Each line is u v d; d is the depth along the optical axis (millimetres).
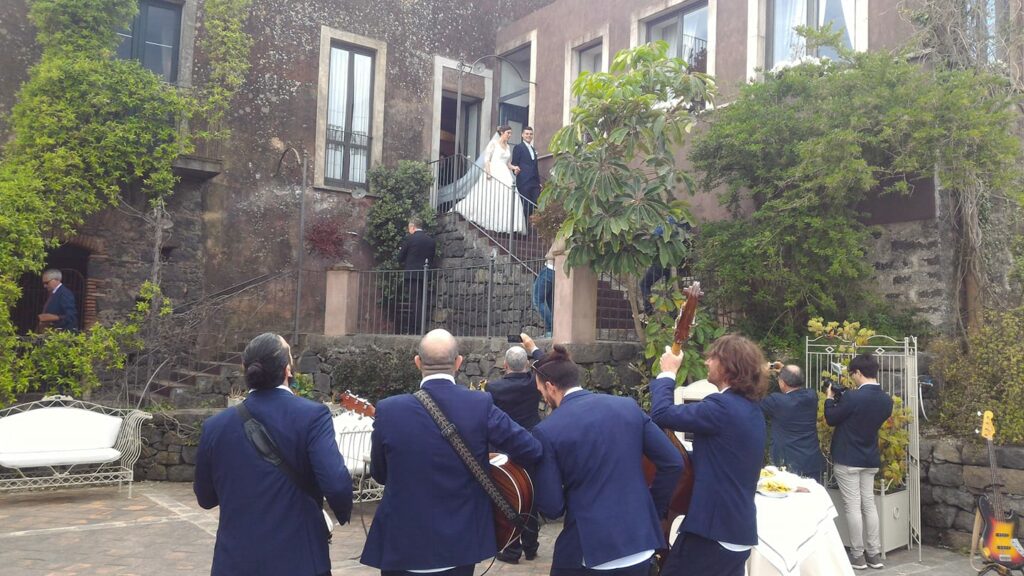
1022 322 6895
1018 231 8406
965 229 7953
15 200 9789
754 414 3451
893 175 7969
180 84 12242
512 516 3277
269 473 2998
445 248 13352
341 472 2992
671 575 3398
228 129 12516
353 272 11656
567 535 3154
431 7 14906
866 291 8094
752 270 8062
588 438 3182
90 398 9656
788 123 8000
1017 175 7242
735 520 3311
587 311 8297
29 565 5391
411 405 3225
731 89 10680
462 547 3098
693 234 9070
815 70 8172
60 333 9391
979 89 7125
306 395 10109
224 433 3057
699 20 11609
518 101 15617
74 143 10781
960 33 7938
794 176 7598
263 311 12859
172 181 11609
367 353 10453
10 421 7402
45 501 7492
